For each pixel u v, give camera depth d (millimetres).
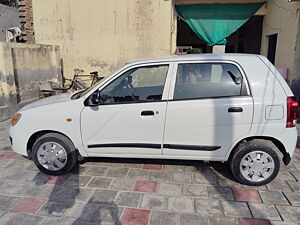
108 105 3197
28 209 2727
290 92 2977
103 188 3121
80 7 7996
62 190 3088
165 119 3088
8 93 6129
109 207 2748
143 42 7918
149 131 3154
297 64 6660
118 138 3244
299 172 3498
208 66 3084
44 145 3369
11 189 3125
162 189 3088
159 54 7918
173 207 2738
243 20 8469
